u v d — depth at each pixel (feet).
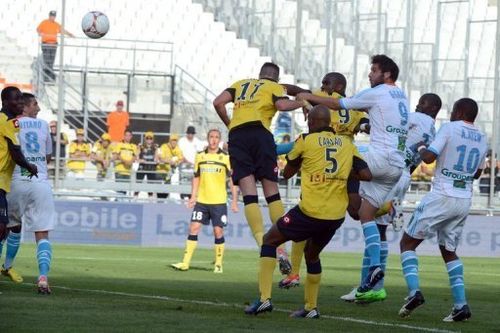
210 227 177.37
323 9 233.14
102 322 65.36
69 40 244.83
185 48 253.03
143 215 176.86
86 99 211.82
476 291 106.63
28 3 251.80
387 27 215.31
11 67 237.04
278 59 238.68
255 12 248.52
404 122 85.30
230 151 82.12
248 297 88.02
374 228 85.71
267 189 82.23
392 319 74.54
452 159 76.38
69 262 128.67
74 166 192.44
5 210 80.12
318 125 70.69
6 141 79.36
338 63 226.99
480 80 212.64
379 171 84.64
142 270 119.24
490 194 184.44
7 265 94.73
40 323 63.98
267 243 71.67
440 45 234.99
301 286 102.94
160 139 233.14
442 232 77.46
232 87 82.74
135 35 252.62
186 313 72.13
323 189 69.51
